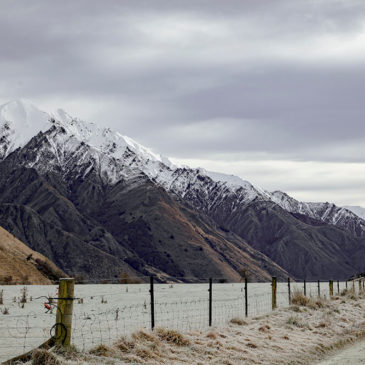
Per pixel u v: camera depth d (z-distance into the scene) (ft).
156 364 49.75
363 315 103.40
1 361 47.93
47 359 43.34
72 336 65.92
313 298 108.78
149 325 77.46
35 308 104.63
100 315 92.27
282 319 84.53
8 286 197.98
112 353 50.49
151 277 63.05
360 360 57.88
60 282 47.55
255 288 196.95
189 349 57.00
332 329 81.51
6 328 73.36
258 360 56.29
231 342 62.49
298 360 59.16
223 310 104.12
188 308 107.86
